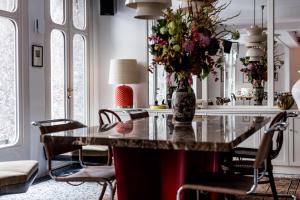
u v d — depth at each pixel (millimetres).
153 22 6125
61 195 4312
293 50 5707
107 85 6379
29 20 4906
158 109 5750
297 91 4805
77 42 6090
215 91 5898
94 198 4176
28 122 4906
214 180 2408
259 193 4105
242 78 5816
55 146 2717
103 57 6402
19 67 4754
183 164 2426
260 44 5730
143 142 2086
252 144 5383
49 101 5328
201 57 2822
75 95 6031
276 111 5289
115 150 2592
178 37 2758
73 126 3043
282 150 5309
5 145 4602
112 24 6352
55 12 5523
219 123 3156
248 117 3904
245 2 5789
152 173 2600
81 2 6164
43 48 5191
